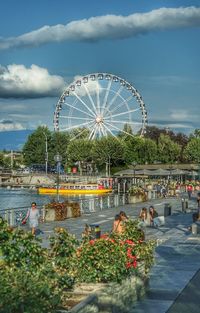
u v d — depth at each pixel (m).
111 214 46.56
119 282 13.05
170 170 94.12
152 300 14.59
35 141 164.38
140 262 15.37
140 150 148.88
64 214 40.66
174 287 16.41
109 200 57.16
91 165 152.50
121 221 22.36
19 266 11.24
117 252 13.43
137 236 15.88
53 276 11.24
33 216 29.48
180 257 22.59
